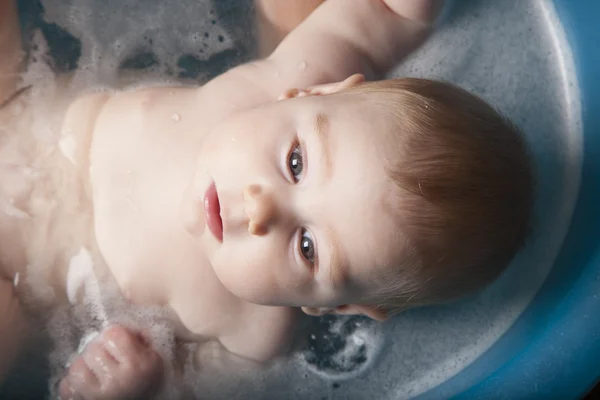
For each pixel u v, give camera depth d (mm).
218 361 1078
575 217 1053
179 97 1064
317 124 811
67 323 1055
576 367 886
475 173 805
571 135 1093
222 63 1200
